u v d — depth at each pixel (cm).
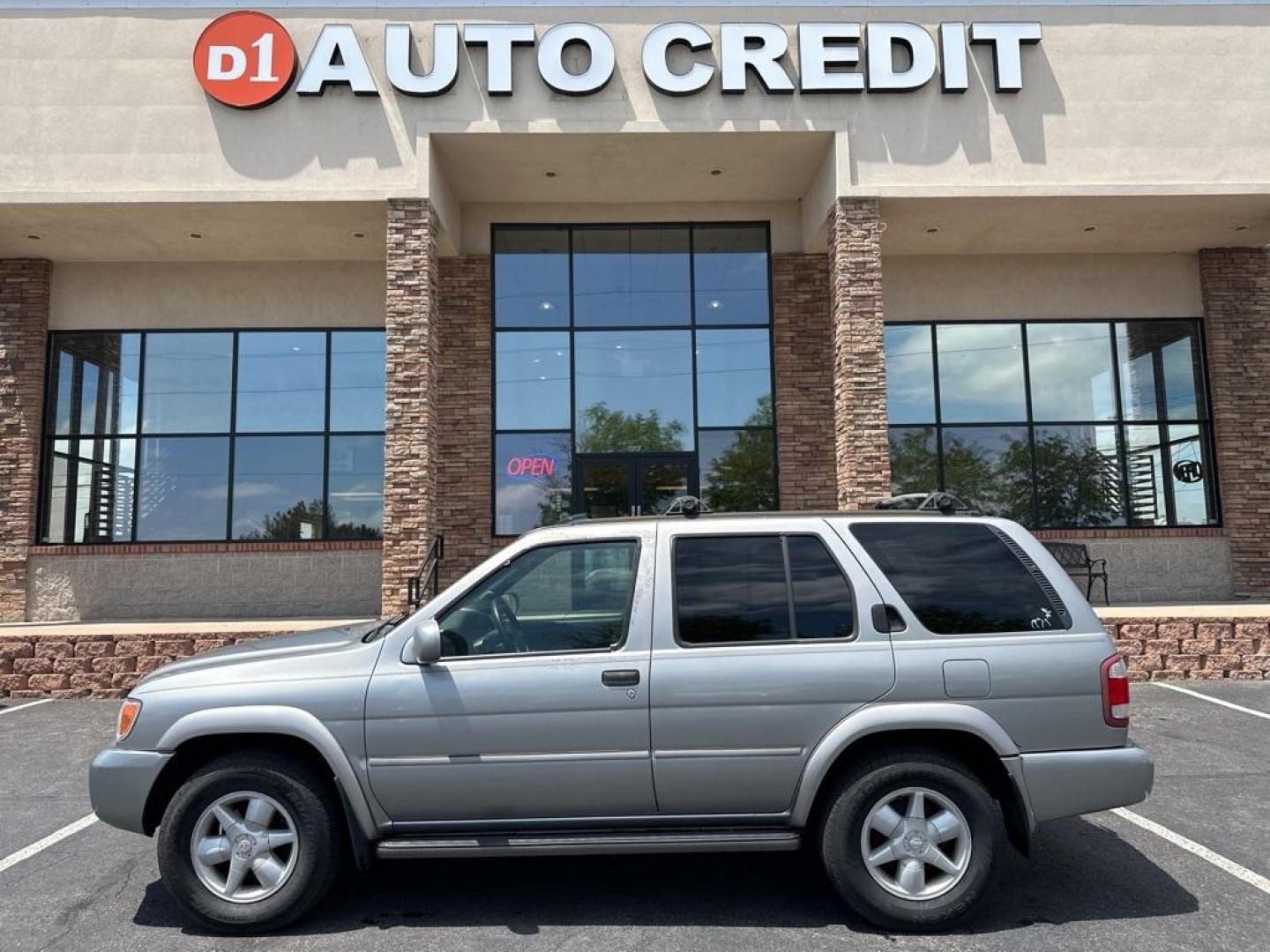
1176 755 681
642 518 443
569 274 1371
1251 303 1390
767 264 1378
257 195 1148
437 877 464
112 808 402
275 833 402
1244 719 786
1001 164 1173
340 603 1334
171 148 1152
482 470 1320
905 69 1184
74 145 1150
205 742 416
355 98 1159
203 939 395
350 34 1155
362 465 1391
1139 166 1182
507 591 425
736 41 1157
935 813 401
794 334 1355
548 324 1362
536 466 1339
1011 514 1395
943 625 412
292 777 401
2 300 1353
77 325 1379
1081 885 448
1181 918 409
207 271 1396
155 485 1376
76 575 1325
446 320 1339
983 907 421
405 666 407
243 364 1396
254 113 1158
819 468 1335
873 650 405
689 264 1378
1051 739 399
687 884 453
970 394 1412
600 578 428
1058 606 418
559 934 396
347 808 398
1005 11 1190
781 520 436
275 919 396
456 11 1169
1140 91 1190
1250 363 1382
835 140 1162
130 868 484
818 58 1159
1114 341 1416
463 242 1355
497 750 398
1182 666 958
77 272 1386
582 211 1372
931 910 388
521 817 403
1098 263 1418
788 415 1342
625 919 412
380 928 404
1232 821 542
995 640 408
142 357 1389
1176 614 973
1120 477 1402
